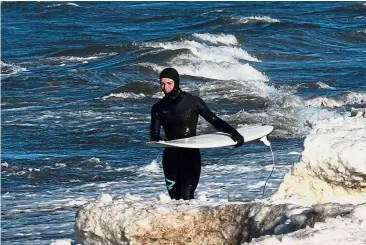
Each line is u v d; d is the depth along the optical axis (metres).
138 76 94.50
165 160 26.83
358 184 23.41
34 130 62.56
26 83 88.00
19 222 35.44
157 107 26.95
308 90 81.38
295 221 18.06
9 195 42.59
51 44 126.81
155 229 20.56
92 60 109.88
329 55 111.50
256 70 92.25
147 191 41.38
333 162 23.31
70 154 53.59
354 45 121.75
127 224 20.70
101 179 45.75
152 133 26.98
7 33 139.12
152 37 132.25
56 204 39.41
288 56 110.31
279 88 81.50
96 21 154.88
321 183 23.78
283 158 46.31
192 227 20.50
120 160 51.09
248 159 46.66
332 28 131.75
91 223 21.64
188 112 26.62
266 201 21.31
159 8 173.50
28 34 137.62
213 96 76.44
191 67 94.31
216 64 93.94
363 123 26.20
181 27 142.75
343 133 24.58
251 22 138.00
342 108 70.25
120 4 180.12
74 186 44.41
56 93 83.56
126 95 77.75
